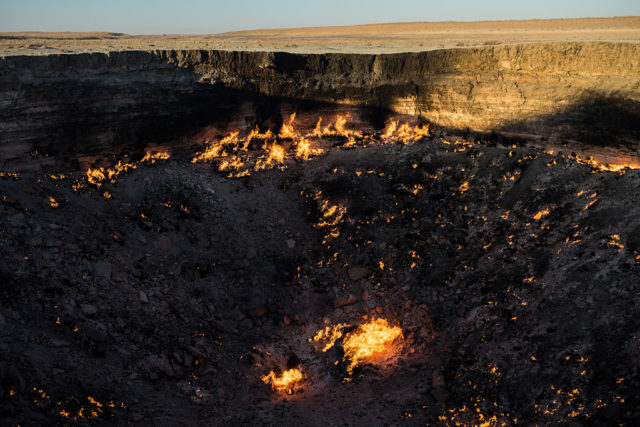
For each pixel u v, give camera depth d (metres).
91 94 19.70
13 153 18.23
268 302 18.14
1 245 14.09
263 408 13.90
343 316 17.92
